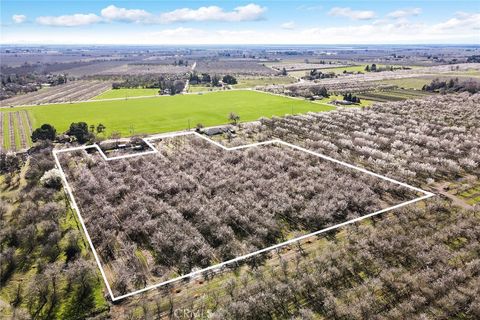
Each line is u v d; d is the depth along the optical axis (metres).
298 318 65.94
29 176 131.00
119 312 70.19
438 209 102.56
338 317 67.25
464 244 86.94
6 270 81.69
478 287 70.81
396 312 66.25
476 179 126.56
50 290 75.44
